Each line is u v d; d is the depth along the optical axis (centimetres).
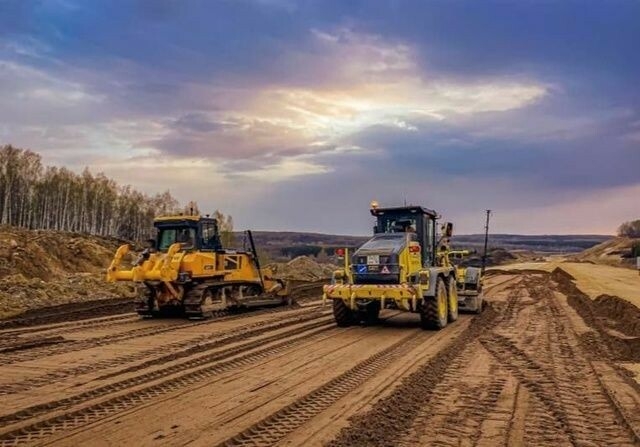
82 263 3319
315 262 4769
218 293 1588
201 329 1306
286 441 547
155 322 1448
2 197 5081
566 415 630
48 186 5469
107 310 1723
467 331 1267
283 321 1452
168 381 782
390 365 897
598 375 823
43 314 1603
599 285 2744
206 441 546
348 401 684
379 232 1475
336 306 1334
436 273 1301
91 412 639
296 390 734
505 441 546
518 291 2561
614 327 1356
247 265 1758
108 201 6053
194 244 1573
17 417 618
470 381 786
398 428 584
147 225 6366
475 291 1602
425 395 711
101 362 911
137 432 572
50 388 744
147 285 1511
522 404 672
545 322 1434
